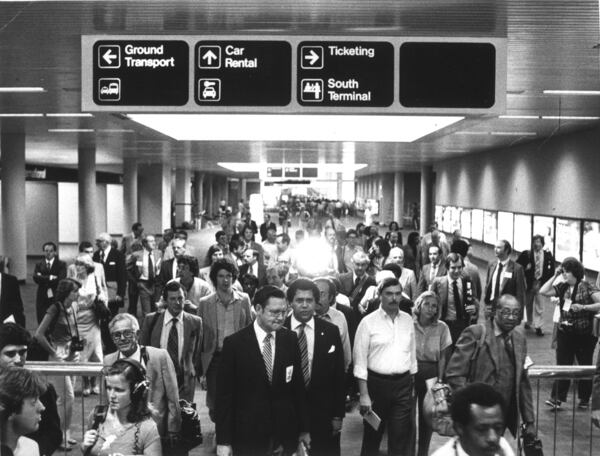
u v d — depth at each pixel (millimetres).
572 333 9836
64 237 47469
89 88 8570
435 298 7504
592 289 9797
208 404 8320
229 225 34312
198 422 6230
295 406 5723
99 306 10141
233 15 8359
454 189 40844
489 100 8609
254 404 5590
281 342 5680
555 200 24641
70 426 8953
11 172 24953
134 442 4566
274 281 10922
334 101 8562
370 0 7805
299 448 5711
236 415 5633
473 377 6133
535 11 8156
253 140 22328
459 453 3383
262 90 8562
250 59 8555
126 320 6043
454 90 8594
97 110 8570
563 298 9930
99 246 14867
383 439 8656
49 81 13195
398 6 8008
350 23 8695
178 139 22609
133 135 24109
